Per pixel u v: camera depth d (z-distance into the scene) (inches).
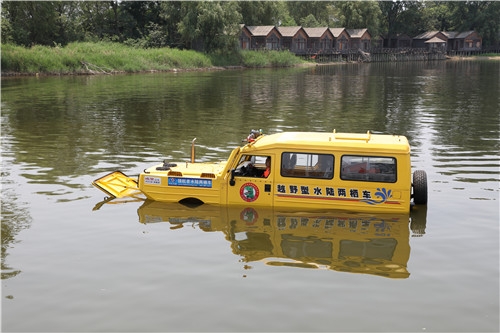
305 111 1170.0
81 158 687.7
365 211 468.8
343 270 351.9
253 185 482.9
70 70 2524.6
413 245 394.3
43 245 395.2
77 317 295.1
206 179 489.4
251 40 4010.8
